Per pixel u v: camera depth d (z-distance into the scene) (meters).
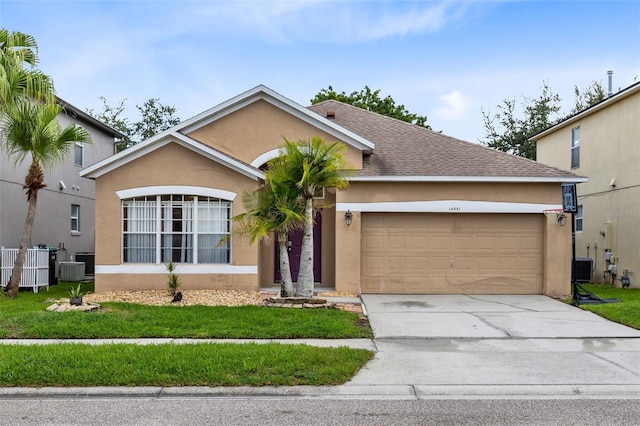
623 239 17.30
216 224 13.86
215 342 8.39
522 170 14.38
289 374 6.72
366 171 14.28
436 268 14.40
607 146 18.31
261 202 11.98
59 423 5.38
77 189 20.59
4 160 16.09
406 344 8.63
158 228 13.75
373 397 6.23
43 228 18.11
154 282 13.65
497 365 7.41
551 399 6.17
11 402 6.04
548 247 14.12
